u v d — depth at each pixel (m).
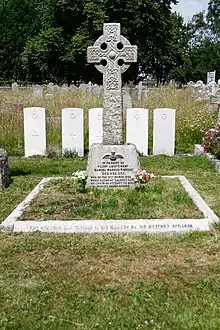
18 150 14.19
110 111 8.12
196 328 3.85
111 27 7.93
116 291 4.53
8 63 63.09
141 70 54.50
